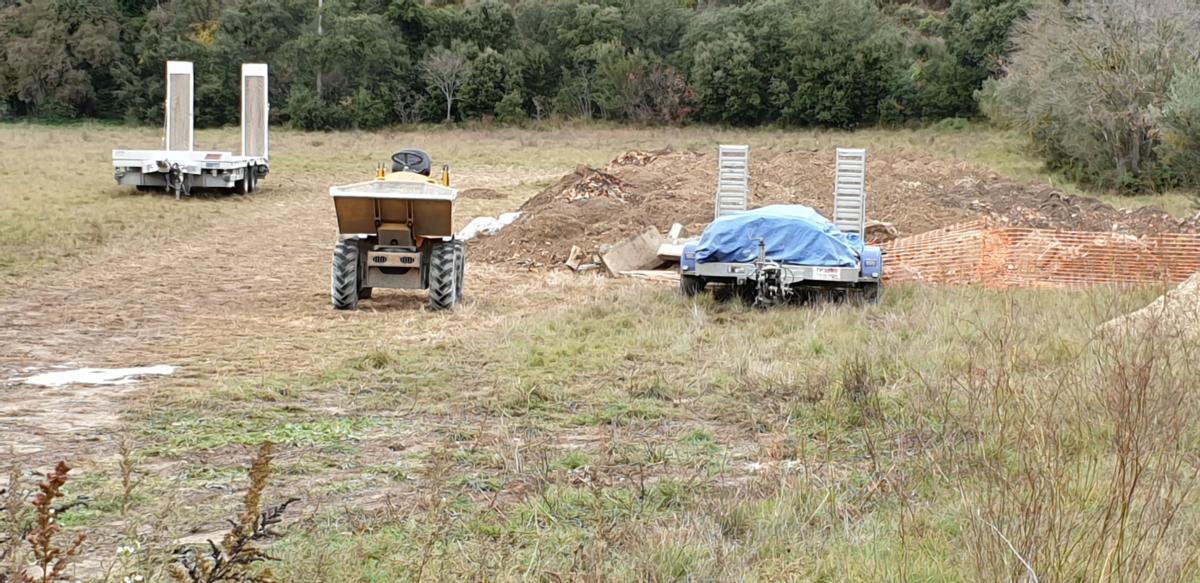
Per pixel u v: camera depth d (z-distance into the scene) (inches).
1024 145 1777.8
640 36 2925.7
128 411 333.7
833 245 554.3
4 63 2728.8
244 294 598.2
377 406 347.6
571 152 1975.9
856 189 694.5
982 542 193.8
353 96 2689.5
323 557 203.2
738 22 2770.7
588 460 284.0
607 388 369.1
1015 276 666.2
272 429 317.1
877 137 2342.5
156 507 240.8
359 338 466.6
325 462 284.7
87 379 380.5
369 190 534.0
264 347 444.1
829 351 425.1
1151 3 1354.6
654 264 739.4
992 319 474.9
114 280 635.5
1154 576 181.2
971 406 300.2
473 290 637.3
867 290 555.8
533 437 311.7
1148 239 713.0
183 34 2785.4
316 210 1097.4
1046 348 407.8
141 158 1128.2
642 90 2743.6
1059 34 1457.9
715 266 552.1
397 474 272.2
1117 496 213.9
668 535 213.9
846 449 298.0
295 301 575.8
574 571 195.3
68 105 2719.0
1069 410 300.2
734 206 703.1
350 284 541.3
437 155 1877.5
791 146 2085.4
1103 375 326.3
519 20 2970.0
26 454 286.5
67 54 2726.4
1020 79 1593.3
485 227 900.0
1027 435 268.7
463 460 285.1
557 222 820.0
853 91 2603.3
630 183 1042.1
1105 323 438.3
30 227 818.8
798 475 263.3
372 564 204.5
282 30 2755.9
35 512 227.0
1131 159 1366.9
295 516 238.4
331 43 2667.3
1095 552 188.2
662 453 292.4
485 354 426.0
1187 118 1210.0
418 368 402.0
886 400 339.0
